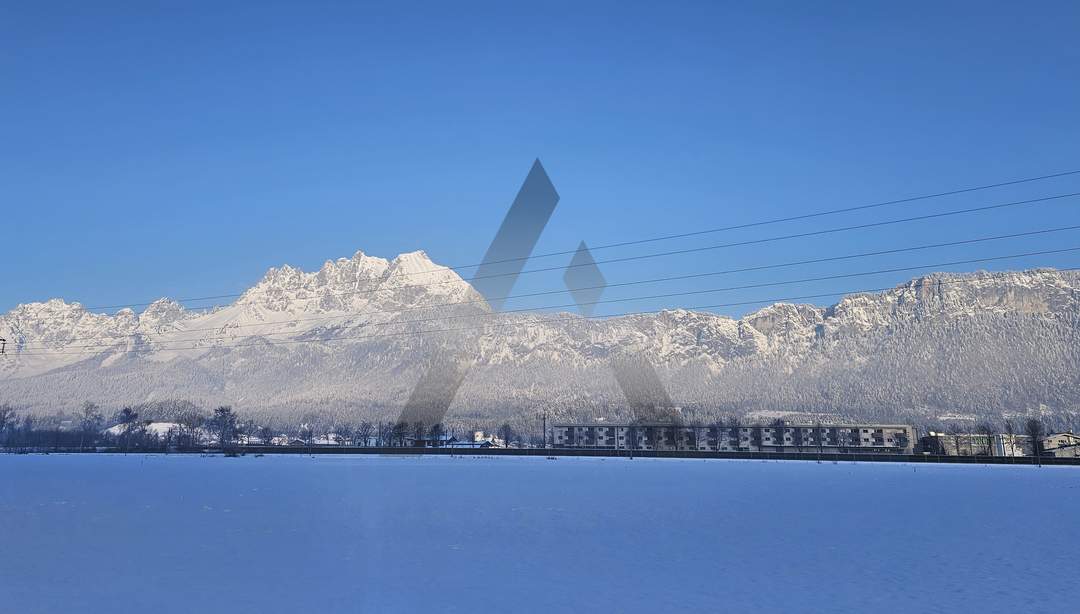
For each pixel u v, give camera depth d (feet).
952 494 236.22
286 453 585.22
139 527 151.23
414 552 121.90
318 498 214.90
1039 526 158.40
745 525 157.89
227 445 632.79
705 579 101.45
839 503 205.67
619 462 449.89
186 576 101.45
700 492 238.48
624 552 122.93
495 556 118.52
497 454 549.95
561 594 91.97
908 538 140.67
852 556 120.26
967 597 91.45
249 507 190.19
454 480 291.17
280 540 134.41
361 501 206.18
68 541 132.87
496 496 222.48
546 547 127.75
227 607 84.94
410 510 183.83
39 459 497.87
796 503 204.95
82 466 403.13
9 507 189.88
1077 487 265.95
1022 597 91.35
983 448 641.81
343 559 114.83
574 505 196.75
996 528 155.22
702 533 145.89
